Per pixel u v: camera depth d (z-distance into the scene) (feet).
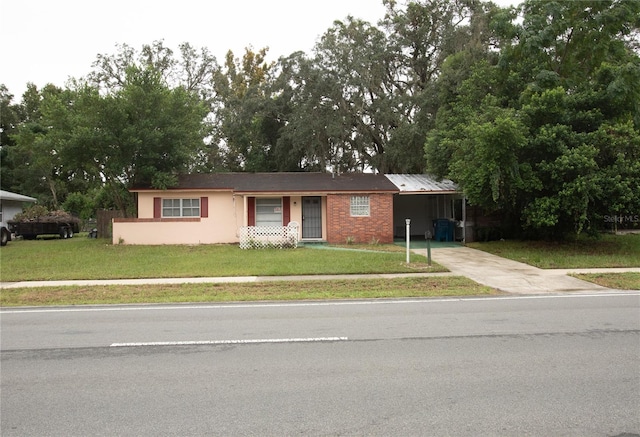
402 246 71.31
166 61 124.57
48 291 39.93
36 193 148.25
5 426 14.17
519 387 16.76
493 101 64.85
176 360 20.53
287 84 106.22
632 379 17.44
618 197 54.03
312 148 102.63
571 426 13.75
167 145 78.54
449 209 83.35
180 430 13.78
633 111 60.13
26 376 18.69
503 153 56.13
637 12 64.54
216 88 129.70
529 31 65.62
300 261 54.60
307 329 25.98
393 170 108.88
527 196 61.36
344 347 22.22
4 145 155.02
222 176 84.99
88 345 23.16
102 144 74.33
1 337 24.94
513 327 25.82
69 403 15.90
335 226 76.23
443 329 25.57
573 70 69.51
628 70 58.13
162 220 77.92
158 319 29.30
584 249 63.67
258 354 21.27
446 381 17.47
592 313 29.37
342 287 40.65
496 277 45.16
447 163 76.38
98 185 103.76
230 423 14.21
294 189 76.38
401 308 32.01
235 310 32.04
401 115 101.24
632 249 63.05
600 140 55.83
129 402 15.92
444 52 102.42
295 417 14.56
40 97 159.02
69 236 103.19
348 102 101.60
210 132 119.14
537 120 60.44
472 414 14.58
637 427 13.67
